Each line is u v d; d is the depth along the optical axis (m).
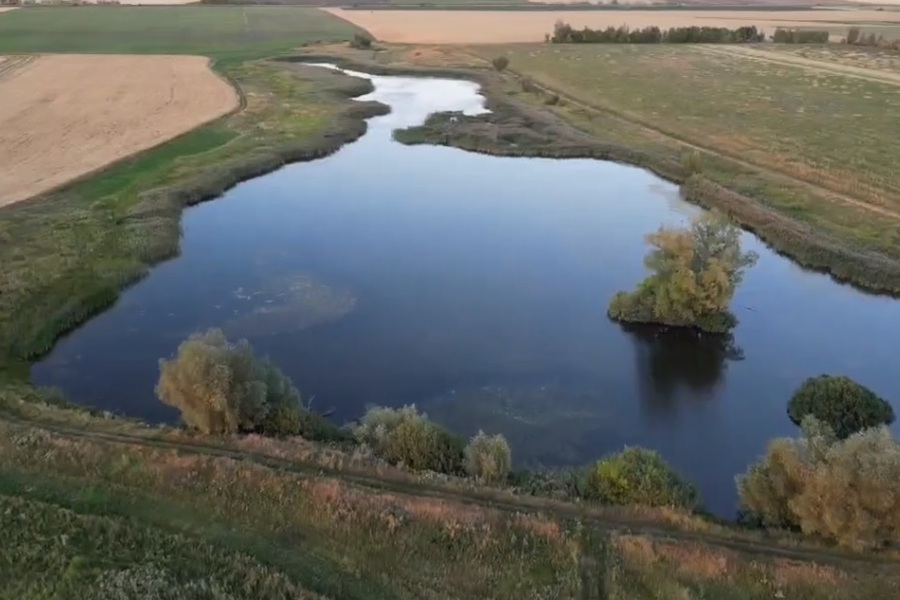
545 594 16.44
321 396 25.36
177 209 40.56
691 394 26.02
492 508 19.00
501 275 35.00
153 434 21.62
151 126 56.78
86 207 39.28
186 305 31.09
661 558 17.33
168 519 18.31
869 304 32.41
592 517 18.86
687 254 29.67
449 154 53.75
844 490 17.52
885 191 42.53
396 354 28.00
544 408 25.06
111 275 32.28
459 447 21.73
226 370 21.61
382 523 18.19
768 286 34.00
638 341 29.36
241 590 16.16
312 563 17.16
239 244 37.47
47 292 30.14
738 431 24.11
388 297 32.50
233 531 17.98
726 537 18.23
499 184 47.72
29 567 16.55
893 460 17.42
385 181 47.81
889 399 25.77
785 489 18.56
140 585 16.00
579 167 51.31
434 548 17.69
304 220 41.00
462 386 26.14
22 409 22.56
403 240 38.75
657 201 44.81
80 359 26.94
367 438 21.97
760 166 48.34
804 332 30.12
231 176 45.94
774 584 16.64
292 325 29.84
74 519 17.95
